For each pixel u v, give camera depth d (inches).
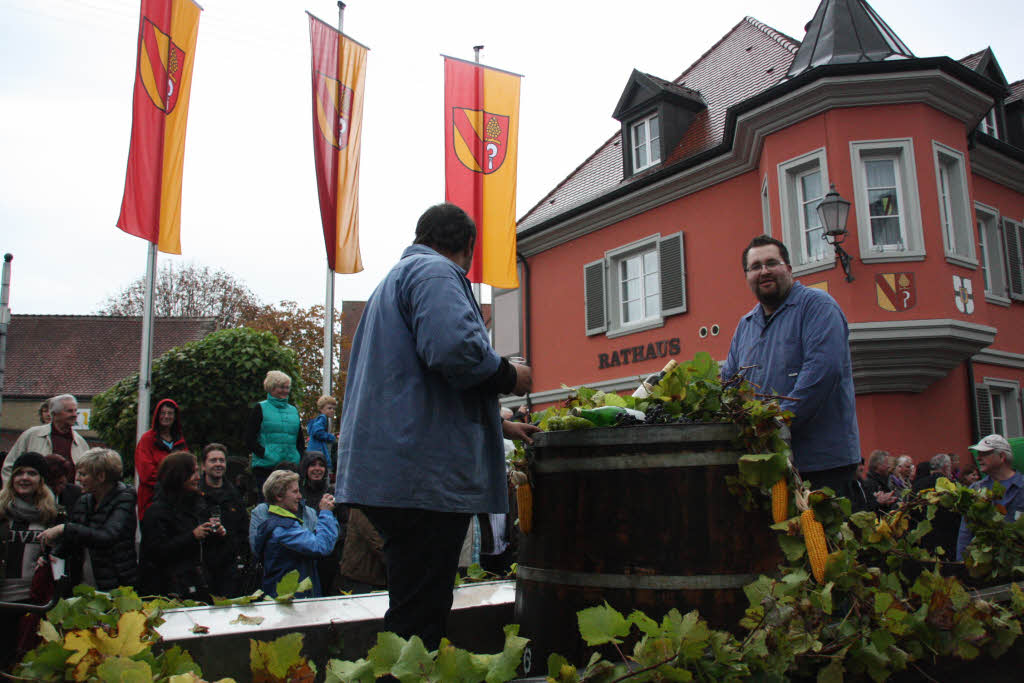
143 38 303.7
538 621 90.6
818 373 113.3
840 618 81.0
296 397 673.6
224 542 218.5
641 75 658.2
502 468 92.9
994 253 569.6
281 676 74.1
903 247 455.5
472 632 111.8
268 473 277.6
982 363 521.7
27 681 73.7
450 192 413.4
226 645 95.7
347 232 369.4
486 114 424.2
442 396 87.3
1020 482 217.2
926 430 460.4
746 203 545.3
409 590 85.5
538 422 101.9
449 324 83.7
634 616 71.9
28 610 88.8
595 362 663.8
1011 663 88.6
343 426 91.2
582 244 688.4
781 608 74.7
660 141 640.4
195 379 626.8
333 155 367.9
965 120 487.5
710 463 83.1
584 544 86.0
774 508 81.8
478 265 413.4
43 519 174.7
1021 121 641.0
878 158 465.7
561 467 89.4
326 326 378.6
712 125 627.8
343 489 85.9
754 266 125.5
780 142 490.0
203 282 1621.6
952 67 454.6
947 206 485.1
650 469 84.1
